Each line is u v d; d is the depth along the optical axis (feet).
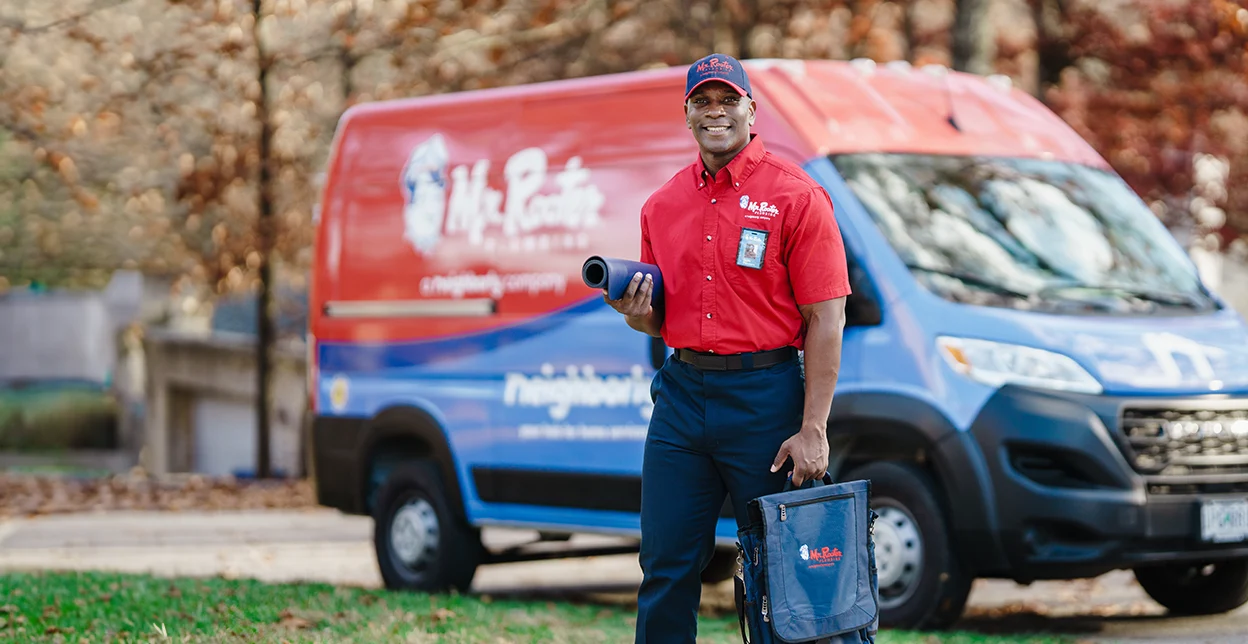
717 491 16.10
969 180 25.73
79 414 109.40
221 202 62.54
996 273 24.41
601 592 31.89
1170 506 22.80
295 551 39.17
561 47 57.72
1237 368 23.85
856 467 24.82
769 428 15.60
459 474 29.09
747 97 15.71
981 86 28.14
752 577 15.16
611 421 26.84
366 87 63.26
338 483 31.40
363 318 30.91
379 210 30.86
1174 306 24.88
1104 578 32.48
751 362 15.65
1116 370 23.02
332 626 22.81
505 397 28.37
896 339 23.85
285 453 74.69
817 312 15.44
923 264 24.21
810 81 26.43
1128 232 26.20
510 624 23.62
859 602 15.34
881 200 24.84
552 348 27.71
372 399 30.68
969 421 23.11
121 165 67.56
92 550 39.47
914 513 23.81
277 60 61.62
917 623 23.73
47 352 139.23
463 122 29.71
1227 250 52.37
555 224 27.86
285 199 63.52
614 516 26.84
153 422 77.92
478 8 56.75
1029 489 22.72
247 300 102.17
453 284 29.35
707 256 15.66
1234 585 25.64
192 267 73.67
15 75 61.46
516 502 28.32
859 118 26.04
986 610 27.66
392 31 57.72
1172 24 52.03
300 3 60.18
